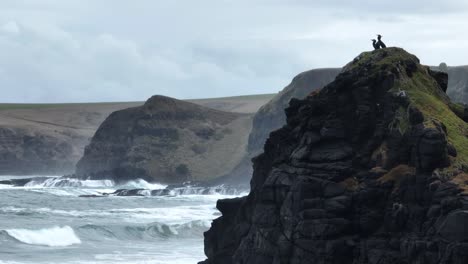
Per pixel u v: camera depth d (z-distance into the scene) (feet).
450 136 205.87
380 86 216.95
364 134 215.31
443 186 191.11
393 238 198.08
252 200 232.32
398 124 209.15
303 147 216.54
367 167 211.20
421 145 198.29
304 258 206.39
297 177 211.41
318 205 207.62
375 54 227.20
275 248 215.10
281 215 214.69
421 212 194.39
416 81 222.69
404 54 228.02
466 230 181.98
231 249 237.86
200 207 641.81
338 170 209.87
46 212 563.48
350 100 218.18
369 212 203.62
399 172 203.82
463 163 197.57
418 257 189.78
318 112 219.00
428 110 210.79
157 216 556.51
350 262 202.90
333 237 204.13
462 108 225.97
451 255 183.11
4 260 344.08
